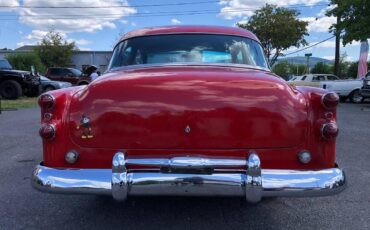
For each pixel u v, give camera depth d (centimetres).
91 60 5106
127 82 338
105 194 317
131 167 319
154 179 310
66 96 343
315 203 443
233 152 328
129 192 312
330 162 336
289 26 3803
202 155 327
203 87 331
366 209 425
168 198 448
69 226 379
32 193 473
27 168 588
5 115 1265
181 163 314
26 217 400
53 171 325
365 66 2295
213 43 432
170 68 385
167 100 328
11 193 473
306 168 332
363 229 375
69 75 2717
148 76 345
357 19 1969
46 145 337
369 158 654
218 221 392
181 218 398
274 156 329
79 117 333
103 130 331
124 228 373
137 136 329
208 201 442
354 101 2008
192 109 326
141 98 329
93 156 333
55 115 335
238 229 374
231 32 445
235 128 327
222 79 337
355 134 896
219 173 316
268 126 328
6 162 624
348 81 2016
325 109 332
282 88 337
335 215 409
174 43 431
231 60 425
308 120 332
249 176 310
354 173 561
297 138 331
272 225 385
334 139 334
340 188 320
